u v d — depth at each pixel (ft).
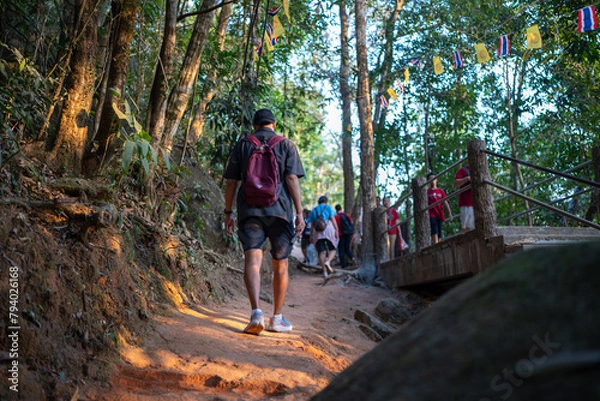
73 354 8.65
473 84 48.75
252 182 12.92
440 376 2.90
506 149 48.14
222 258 21.25
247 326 12.34
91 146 14.85
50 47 18.67
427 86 47.75
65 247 10.32
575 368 2.52
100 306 10.14
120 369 9.16
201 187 24.29
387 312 23.13
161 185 17.02
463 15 44.04
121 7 15.17
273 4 35.06
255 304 12.62
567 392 2.43
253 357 10.57
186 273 15.34
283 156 13.61
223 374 9.43
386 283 31.68
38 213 10.69
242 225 13.29
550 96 43.55
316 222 33.37
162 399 8.11
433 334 3.30
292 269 36.42
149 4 22.62
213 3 18.21
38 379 7.60
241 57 35.01
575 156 42.04
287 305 22.35
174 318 12.46
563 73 42.14
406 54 47.11
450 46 44.57
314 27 41.34
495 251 17.70
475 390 2.70
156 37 25.35
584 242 3.33
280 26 19.69
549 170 15.21
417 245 27.30
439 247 22.90
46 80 14.57
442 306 3.61
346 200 49.98
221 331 12.29
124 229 13.10
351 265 39.29
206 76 28.66
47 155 13.35
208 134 37.22
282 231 13.44
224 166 28.22
